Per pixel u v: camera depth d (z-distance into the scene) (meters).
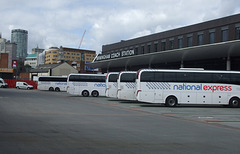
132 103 26.44
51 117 12.86
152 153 6.27
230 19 34.94
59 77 53.53
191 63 36.16
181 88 21.92
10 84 65.81
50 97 31.94
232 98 22.27
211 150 6.79
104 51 67.06
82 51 180.75
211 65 33.03
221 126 11.76
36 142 7.11
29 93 40.50
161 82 21.84
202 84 22.11
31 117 12.59
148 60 38.72
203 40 39.12
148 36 50.94
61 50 169.00
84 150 6.35
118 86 26.00
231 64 30.30
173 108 21.33
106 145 6.99
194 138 8.48
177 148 6.90
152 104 25.30
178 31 43.81
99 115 14.68
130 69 49.84
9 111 14.97
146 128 10.40
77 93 34.66
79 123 11.11
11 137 7.68
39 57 194.25
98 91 34.94
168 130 10.04
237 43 23.77
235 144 7.67
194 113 17.52
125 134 8.84
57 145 6.81
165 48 46.59
